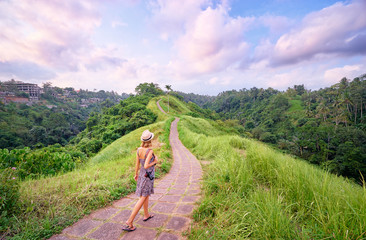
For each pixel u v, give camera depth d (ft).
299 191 10.29
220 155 21.24
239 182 12.47
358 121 193.98
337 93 265.13
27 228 8.32
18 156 20.89
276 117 298.56
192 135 57.41
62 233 8.39
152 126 97.86
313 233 7.11
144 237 7.84
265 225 7.20
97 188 13.21
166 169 21.90
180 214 9.88
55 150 63.98
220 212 9.13
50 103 423.64
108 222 9.34
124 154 36.55
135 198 12.78
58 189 13.17
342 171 82.99
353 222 7.14
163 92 372.79
